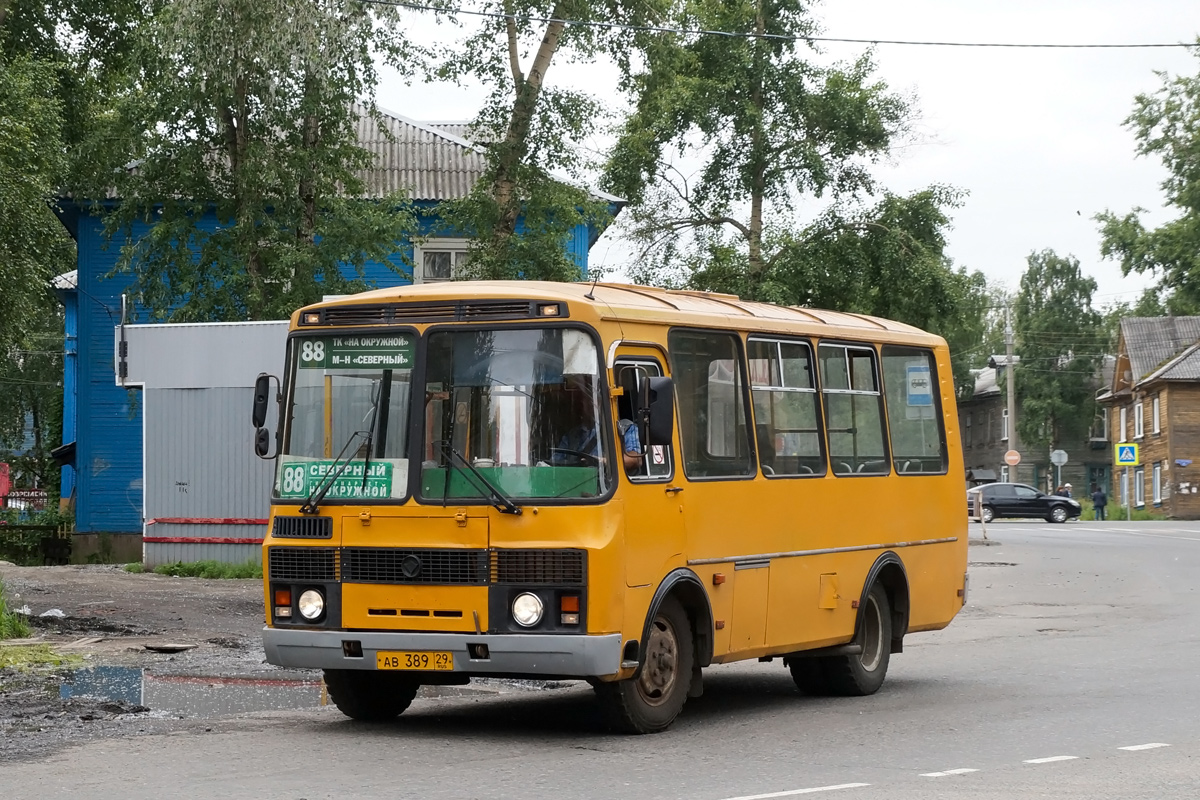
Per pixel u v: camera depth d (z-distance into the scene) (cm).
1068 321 10050
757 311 1228
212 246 2945
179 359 2616
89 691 1256
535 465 969
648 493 1002
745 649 1128
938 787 801
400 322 1014
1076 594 2519
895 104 4334
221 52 2673
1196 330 8675
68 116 3869
